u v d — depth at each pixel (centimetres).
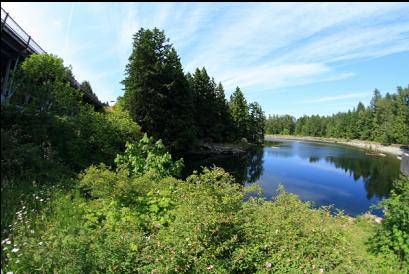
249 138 6612
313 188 2083
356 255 521
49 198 588
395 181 705
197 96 4562
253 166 3075
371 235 699
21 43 1245
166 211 548
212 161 3191
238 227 480
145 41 2941
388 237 596
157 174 813
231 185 573
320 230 492
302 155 4556
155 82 2908
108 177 598
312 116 13300
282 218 528
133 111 2789
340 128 10112
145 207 554
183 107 3073
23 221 473
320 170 2972
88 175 638
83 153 1172
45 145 942
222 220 458
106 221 500
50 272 369
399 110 6900
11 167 689
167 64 3031
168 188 647
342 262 459
